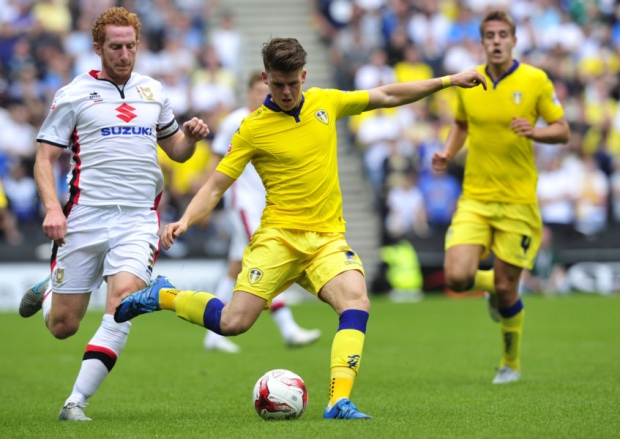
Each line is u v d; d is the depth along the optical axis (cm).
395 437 1661
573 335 3919
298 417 1953
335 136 2041
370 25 7131
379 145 6488
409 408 2102
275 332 4369
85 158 2088
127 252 2070
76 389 2036
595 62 7256
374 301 5778
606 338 3809
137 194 2106
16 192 5825
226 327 1970
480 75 2123
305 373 2894
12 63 6475
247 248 2039
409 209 6169
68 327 2141
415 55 6888
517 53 7106
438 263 6084
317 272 1989
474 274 2673
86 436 1755
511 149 2642
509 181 2659
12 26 6725
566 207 6253
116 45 2053
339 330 1938
